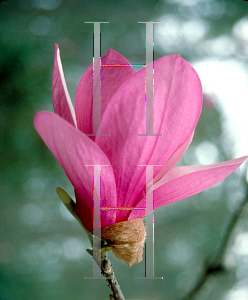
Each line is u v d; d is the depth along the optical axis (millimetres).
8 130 796
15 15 845
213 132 812
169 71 294
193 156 830
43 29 858
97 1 902
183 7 899
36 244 899
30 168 834
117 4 903
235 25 874
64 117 318
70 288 901
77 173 301
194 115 303
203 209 929
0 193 854
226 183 885
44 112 279
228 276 688
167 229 960
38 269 888
